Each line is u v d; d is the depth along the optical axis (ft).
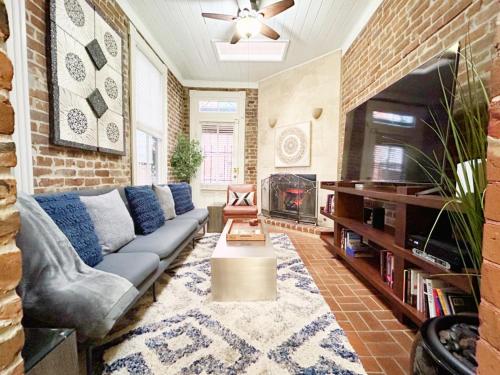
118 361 3.73
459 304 3.86
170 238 6.54
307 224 12.61
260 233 6.99
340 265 7.89
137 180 9.79
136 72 9.87
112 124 7.77
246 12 8.17
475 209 2.62
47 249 3.29
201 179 16.70
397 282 4.88
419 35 6.47
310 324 4.70
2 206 1.62
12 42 4.60
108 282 3.53
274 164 15.01
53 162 5.63
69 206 4.63
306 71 13.20
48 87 5.43
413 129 5.17
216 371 3.56
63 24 5.73
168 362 3.72
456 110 4.44
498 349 1.73
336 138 12.00
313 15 9.45
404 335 4.44
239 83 16.35
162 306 5.32
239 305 5.37
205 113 16.46
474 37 4.81
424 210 4.63
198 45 11.76
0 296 1.61
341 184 7.93
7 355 1.65
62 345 2.42
